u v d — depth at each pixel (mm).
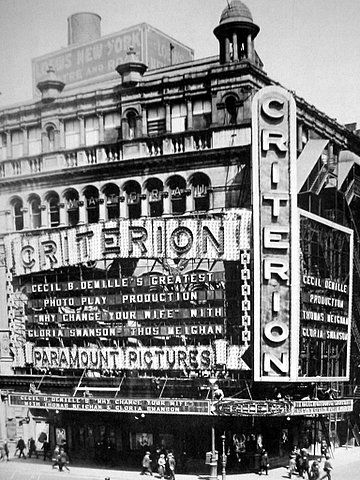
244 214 36969
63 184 43750
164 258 38750
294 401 35312
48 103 44594
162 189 40406
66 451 39938
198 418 37375
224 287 37531
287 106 36688
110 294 40469
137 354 39219
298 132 41219
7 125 46094
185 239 38125
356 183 46812
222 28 39250
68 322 41938
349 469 36250
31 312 43625
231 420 36844
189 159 39375
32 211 45219
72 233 41844
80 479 34812
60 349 42000
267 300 36094
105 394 40250
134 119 41750
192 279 37875
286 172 36500
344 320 41844
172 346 38469
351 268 42469
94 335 40750
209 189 38719
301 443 39594
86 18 46781
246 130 38031
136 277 39438
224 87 38719
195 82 39875
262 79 39594
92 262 41406
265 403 34500
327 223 40000
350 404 38844
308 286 38562
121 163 41281
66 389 41781
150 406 36469
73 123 44281
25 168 45312
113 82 44812
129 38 45062
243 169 38062
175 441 37750
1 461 40000
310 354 39500
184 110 40438
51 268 42625
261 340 35969
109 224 40312
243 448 36469
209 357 37188
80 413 40594
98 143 43281
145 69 42375
